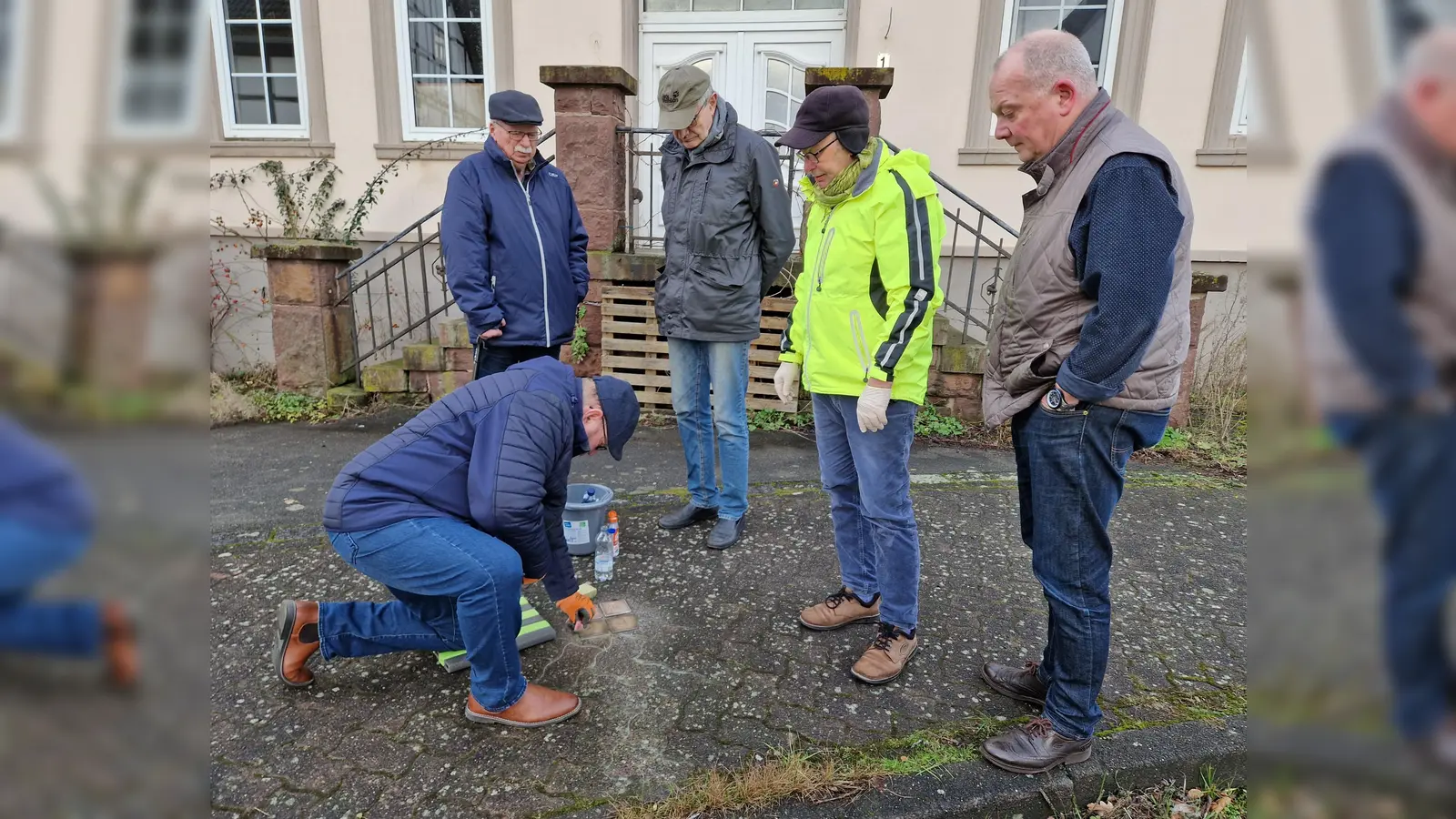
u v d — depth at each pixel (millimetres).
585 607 2400
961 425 5016
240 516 3568
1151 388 1774
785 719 2221
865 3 5926
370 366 5523
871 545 2639
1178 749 2090
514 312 3355
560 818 1858
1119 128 1682
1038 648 2598
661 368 5203
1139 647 2605
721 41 6320
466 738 2127
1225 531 3574
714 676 2412
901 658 2410
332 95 6504
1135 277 1595
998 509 3770
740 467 3275
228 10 6496
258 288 6617
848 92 2123
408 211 6582
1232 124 5711
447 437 2105
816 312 2379
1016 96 1744
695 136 3004
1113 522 3641
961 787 1963
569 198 3615
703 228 3070
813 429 5059
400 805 1894
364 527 2018
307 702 2264
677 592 2932
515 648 2109
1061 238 1752
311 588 2914
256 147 6602
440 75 6504
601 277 5082
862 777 1979
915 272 2150
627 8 6188
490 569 1994
